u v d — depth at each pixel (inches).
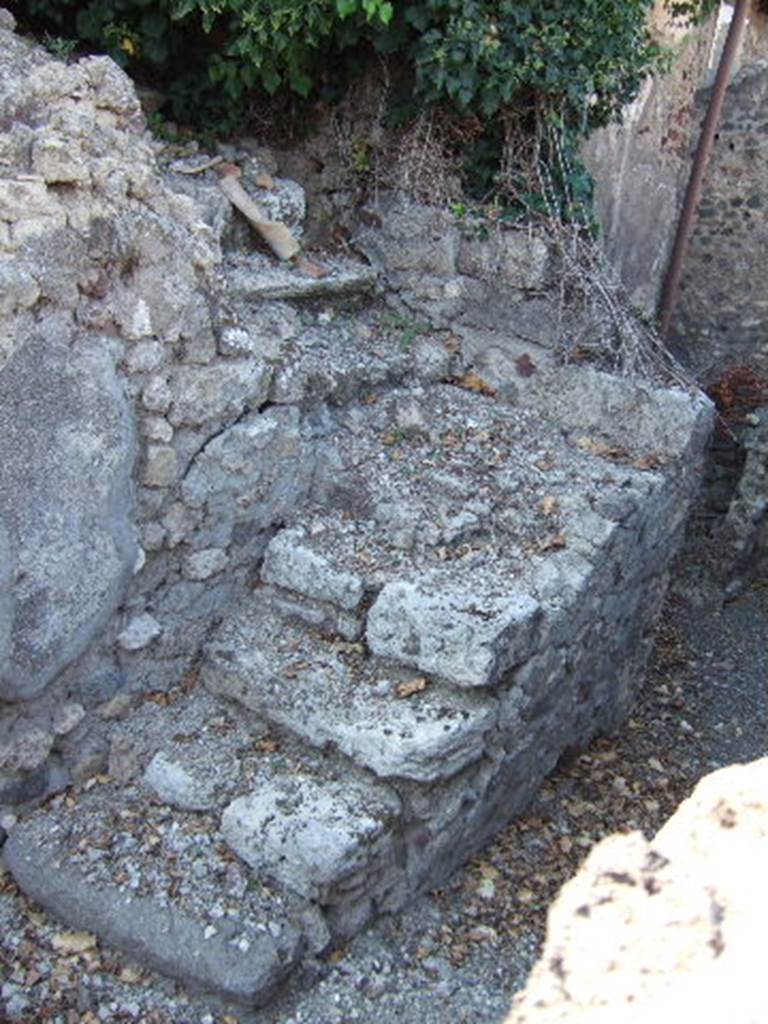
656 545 173.3
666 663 216.8
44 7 164.9
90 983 117.3
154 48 167.3
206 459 137.6
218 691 140.6
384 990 121.4
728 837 80.7
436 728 126.9
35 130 120.7
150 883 122.0
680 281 265.9
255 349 148.4
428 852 131.8
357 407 163.8
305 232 186.1
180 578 140.2
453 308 178.7
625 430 168.4
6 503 118.6
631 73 179.3
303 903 121.3
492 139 179.0
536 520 153.1
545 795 160.9
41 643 123.8
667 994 71.4
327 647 139.9
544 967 81.5
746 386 259.8
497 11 166.7
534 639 137.9
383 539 148.3
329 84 180.5
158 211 129.3
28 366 118.0
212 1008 116.0
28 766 129.3
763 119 249.4
